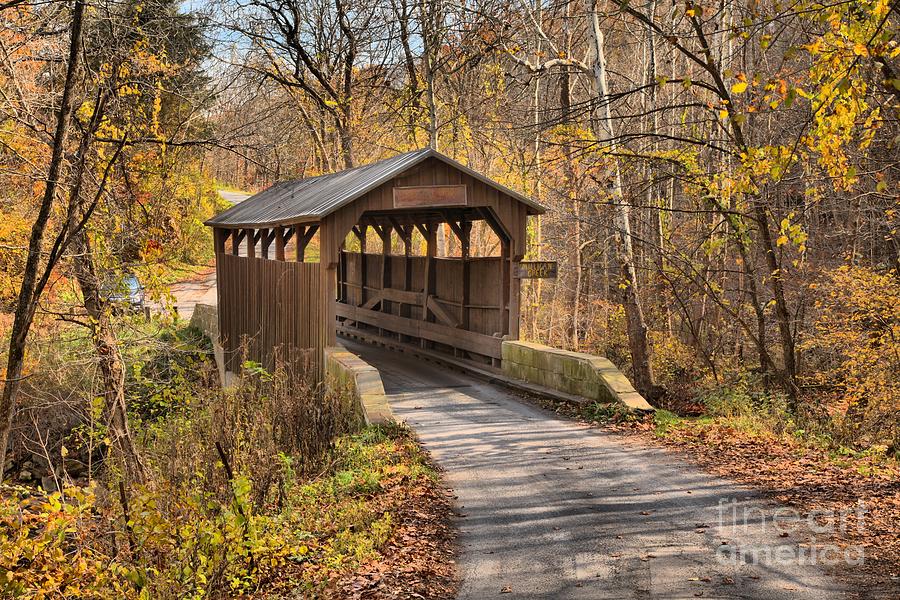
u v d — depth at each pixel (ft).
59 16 29.81
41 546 17.66
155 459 31.12
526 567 20.59
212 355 68.80
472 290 54.70
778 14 24.90
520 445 34.78
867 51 21.80
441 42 70.74
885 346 46.11
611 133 48.29
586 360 43.06
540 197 76.48
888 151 38.81
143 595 16.87
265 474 25.08
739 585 18.75
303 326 47.60
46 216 24.90
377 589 18.98
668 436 35.60
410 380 51.67
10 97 28.89
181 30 42.24
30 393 38.06
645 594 18.49
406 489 27.37
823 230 60.23
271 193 64.90
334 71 89.56
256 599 18.86
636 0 67.41
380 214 63.05
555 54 54.54
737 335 67.97
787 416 40.93
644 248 64.59
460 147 91.30
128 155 34.45
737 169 37.93
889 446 36.04
